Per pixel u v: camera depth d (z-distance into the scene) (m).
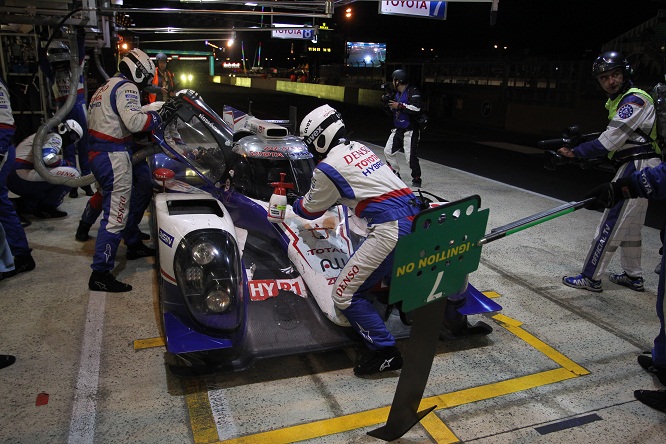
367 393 2.80
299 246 3.22
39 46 6.89
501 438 2.51
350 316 2.79
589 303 4.04
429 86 23.91
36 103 7.30
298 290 3.21
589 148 3.75
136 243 4.48
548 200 7.15
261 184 3.56
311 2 6.09
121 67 3.67
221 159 3.92
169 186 3.95
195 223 2.93
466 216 2.03
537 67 18.23
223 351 2.71
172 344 2.60
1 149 3.69
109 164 3.61
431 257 1.98
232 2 5.62
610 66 3.74
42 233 5.04
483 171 9.48
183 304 2.74
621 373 3.10
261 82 39.91
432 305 2.14
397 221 2.70
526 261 4.86
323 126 2.79
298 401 2.71
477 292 3.39
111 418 2.51
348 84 34.62
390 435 2.34
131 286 3.93
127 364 2.96
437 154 11.45
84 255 4.51
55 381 2.77
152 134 4.04
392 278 1.87
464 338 3.45
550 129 17.08
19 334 3.21
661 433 2.58
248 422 2.53
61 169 5.25
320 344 2.88
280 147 3.61
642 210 4.05
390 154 7.67
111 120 3.58
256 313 3.07
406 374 2.22
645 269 4.77
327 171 2.72
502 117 19.28
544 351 3.32
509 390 2.89
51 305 3.60
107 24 8.84
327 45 44.62
